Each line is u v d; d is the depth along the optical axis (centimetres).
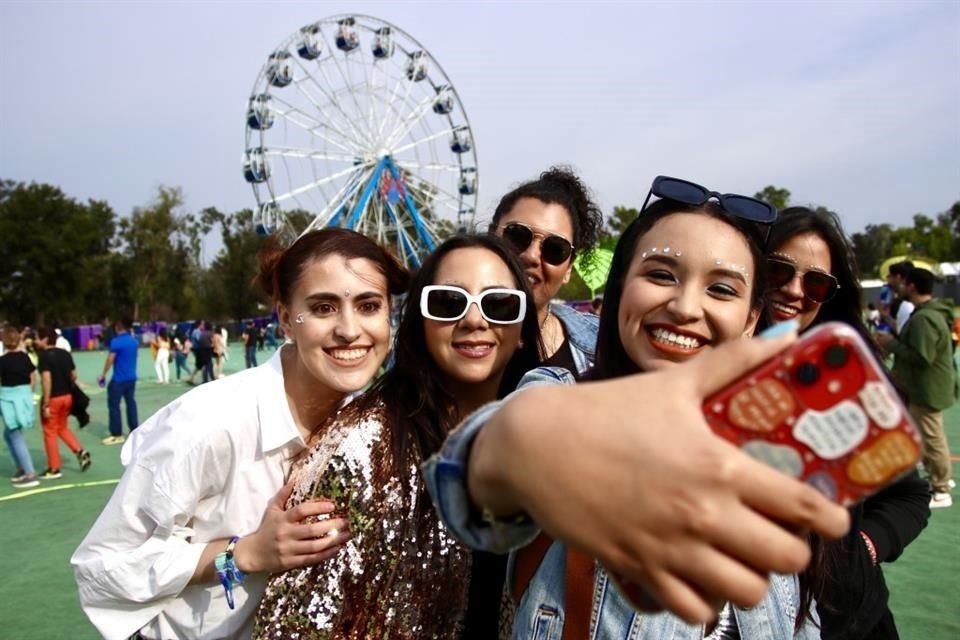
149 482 174
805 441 53
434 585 152
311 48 2034
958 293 4209
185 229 5550
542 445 52
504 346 212
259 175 1958
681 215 111
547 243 296
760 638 111
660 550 48
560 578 112
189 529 181
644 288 110
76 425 1082
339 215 2189
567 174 332
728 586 46
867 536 170
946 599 381
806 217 206
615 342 126
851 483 52
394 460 158
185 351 1975
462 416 215
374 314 185
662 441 49
